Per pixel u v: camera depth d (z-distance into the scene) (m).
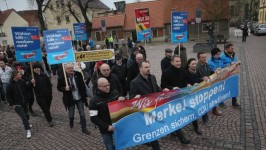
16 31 7.38
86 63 11.76
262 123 6.28
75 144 6.07
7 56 16.89
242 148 5.20
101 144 5.95
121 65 7.58
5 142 6.64
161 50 25.31
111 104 4.23
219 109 7.33
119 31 42.62
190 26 35.09
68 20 53.41
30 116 8.46
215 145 5.38
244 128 6.06
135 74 6.82
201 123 6.49
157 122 4.78
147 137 4.67
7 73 9.87
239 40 28.92
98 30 43.47
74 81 6.43
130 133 4.49
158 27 39.94
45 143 6.32
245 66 13.19
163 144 5.60
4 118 8.61
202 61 6.28
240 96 8.37
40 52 7.86
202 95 5.69
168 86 5.47
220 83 6.28
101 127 4.25
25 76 9.64
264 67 12.66
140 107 4.53
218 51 6.79
